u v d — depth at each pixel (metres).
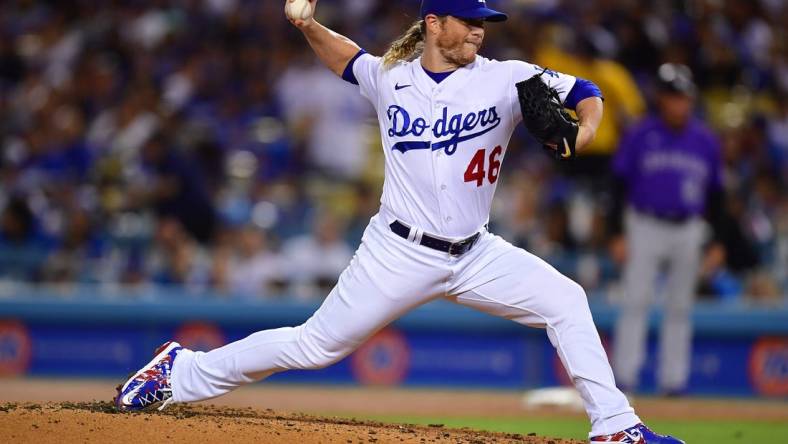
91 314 39.62
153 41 54.28
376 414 30.17
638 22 50.00
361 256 17.88
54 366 39.94
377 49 51.16
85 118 50.72
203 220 42.81
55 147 48.16
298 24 17.98
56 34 56.38
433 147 17.17
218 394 18.73
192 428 17.23
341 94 48.56
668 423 28.83
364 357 39.22
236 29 52.88
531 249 40.78
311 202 45.19
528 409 31.86
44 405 19.09
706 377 38.19
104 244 42.97
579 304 17.78
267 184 45.62
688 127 33.31
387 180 17.70
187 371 18.75
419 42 17.78
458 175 17.20
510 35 48.28
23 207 44.38
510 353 38.81
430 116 17.19
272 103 49.59
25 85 53.59
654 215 33.34
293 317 38.91
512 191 43.81
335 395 35.41
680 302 34.47
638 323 34.00
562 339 17.69
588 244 40.88
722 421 29.44
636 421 17.48
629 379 34.16
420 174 17.23
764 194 45.75
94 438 16.61
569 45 45.84
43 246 44.12
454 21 16.94
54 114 50.22
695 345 38.22
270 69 50.88
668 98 32.84
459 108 17.17
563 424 28.22
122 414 17.88
